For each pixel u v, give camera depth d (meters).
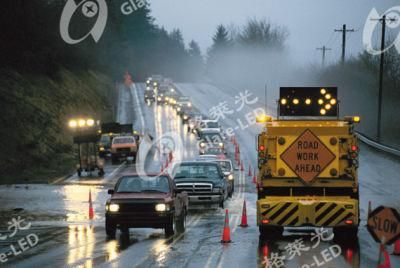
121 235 27.48
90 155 61.12
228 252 22.19
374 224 12.34
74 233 28.14
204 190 36.44
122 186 27.77
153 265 19.58
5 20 89.25
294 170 24.34
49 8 101.19
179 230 28.38
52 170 62.94
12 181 54.78
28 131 71.94
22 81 85.50
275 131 24.56
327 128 24.31
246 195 45.41
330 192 24.62
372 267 19.14
